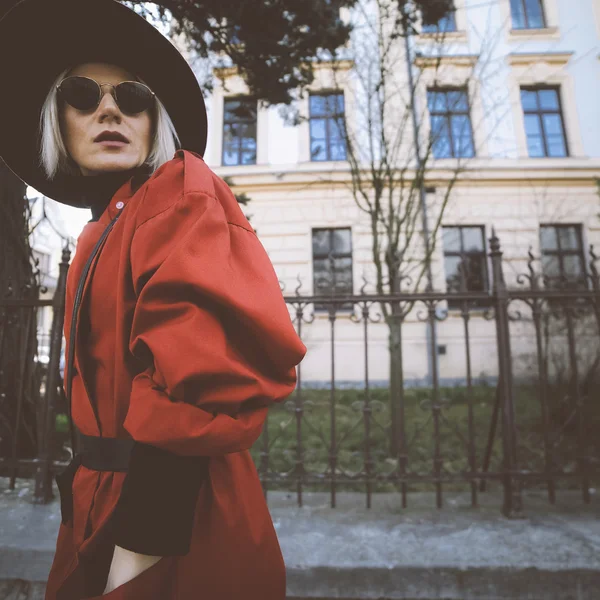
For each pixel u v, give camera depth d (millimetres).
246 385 448
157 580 461
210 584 508
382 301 2387
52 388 2314
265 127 9445
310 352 8172
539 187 9016
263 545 569
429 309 2371
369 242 8688
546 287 2371
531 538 1839
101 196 709
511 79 9219
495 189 8992
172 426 424
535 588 1562
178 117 809
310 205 9039
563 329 4094
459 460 3357
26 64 770
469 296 2354
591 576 1562
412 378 8273
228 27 3070
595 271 2330
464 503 2328
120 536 423
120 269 549
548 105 9516
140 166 704
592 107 9297
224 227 521
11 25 725
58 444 2973
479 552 1698
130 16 714
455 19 8758
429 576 1576
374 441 3904
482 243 8945
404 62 6383
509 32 9273
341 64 5824
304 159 9273
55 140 716
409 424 4402
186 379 425
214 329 452
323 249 9062
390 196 4590
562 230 9125
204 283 454
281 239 9023
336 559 1641
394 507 2260
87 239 678
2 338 2438
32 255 2832
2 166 2676
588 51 9398
